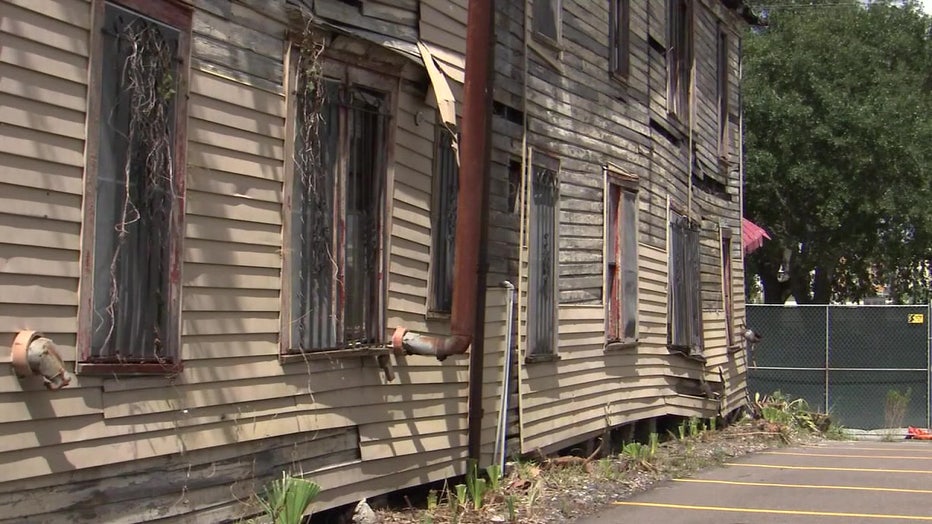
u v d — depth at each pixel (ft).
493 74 26.40
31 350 13.93
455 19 26.32
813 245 92.12
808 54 87.92
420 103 24.61
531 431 30.27
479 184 24.62
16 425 14.15
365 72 22.34
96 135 15.43
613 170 37.22
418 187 24.64
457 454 26.14
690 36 48.32
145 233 16.55
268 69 19.52
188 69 17.39
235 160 18.60
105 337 15.72
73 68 15.07
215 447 18.08
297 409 20.24
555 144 32.71
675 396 43.98
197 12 17.72
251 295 18.97
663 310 42.78
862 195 85.30
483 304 26.30
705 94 51.42
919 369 62.23
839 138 83.92
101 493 15.64
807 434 55.42
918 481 32.96
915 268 99.30
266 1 19.39
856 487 31.48
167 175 16.96
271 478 19.57
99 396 15.57
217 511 18.13
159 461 16.83
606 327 36.55
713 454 39.93
